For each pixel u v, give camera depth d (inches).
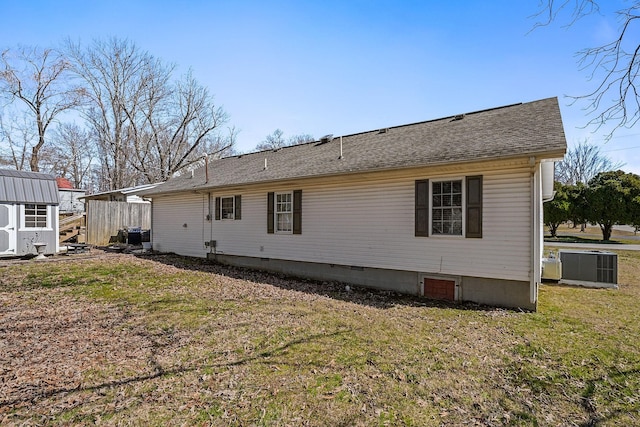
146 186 770.2
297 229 386.3
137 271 390.6
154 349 174.1
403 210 308.2
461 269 278.1
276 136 2033.7
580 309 256.4
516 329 208.2
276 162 472.4
